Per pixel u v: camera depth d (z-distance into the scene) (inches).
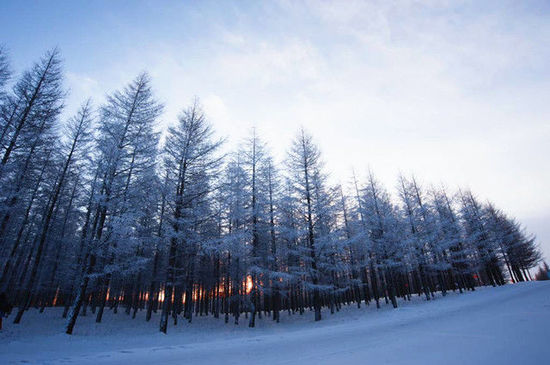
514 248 1609.3
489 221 1470.2
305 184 888.9
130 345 442.6
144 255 914.1
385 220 1009.5
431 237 1104.2
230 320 968.3
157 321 887.7
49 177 820.0
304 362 231.5
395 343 284.7
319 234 893.2
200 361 259.1
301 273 784.3
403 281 1450.5
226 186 763.4
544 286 920.3
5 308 535.5
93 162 592.7
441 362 194.2
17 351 348.8
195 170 699.4
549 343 212.1
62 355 332.2
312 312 1181.7
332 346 301.6
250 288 861.8
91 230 582.6
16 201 618.2
